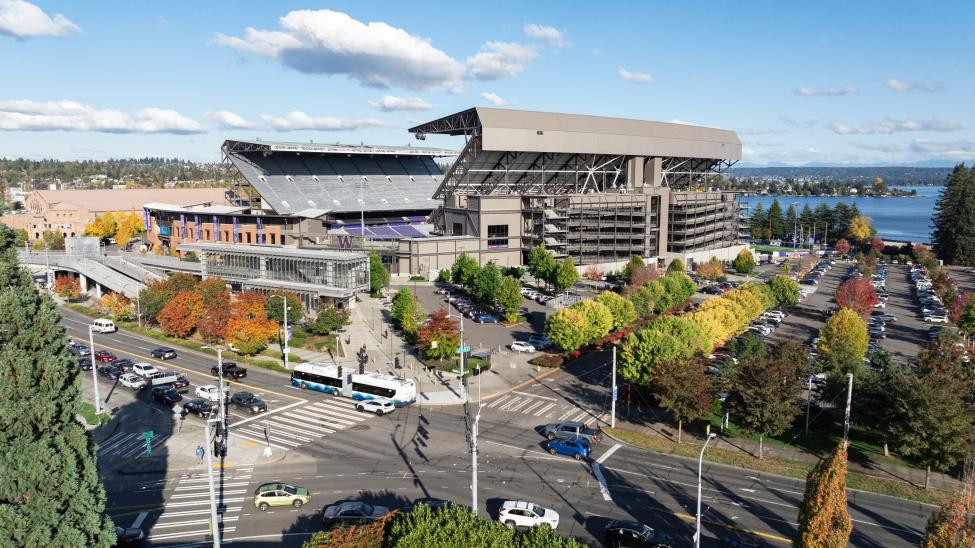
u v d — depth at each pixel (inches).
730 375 2511.1
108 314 4323.3
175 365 3208.7
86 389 2856.8
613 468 2082.9
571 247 6038.4
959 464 2044.8
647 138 6776.6
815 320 4424.2
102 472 2037.4
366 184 7490.2
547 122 6097.4
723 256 7391.7
